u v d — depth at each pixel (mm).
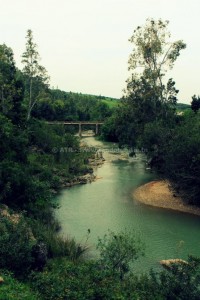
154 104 58438
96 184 51938
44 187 34875
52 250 24703
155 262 25797
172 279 17875
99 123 122500
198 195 40344
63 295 16438
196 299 17062
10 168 32656
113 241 22500
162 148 49344
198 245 29344
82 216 36812
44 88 65625
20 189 32250
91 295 16406
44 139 62625
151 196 44562
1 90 53562
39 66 63188
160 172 53188
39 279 18203
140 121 59531
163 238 30859
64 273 18469
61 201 42344
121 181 53969
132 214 37719
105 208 39750
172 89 57969
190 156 40000
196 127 43594
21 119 55156
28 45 61812
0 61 57656
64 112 132375
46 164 53531
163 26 55906
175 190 44000
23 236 21312
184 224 34688
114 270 19781
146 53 56750
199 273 18156
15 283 17828
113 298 16266
